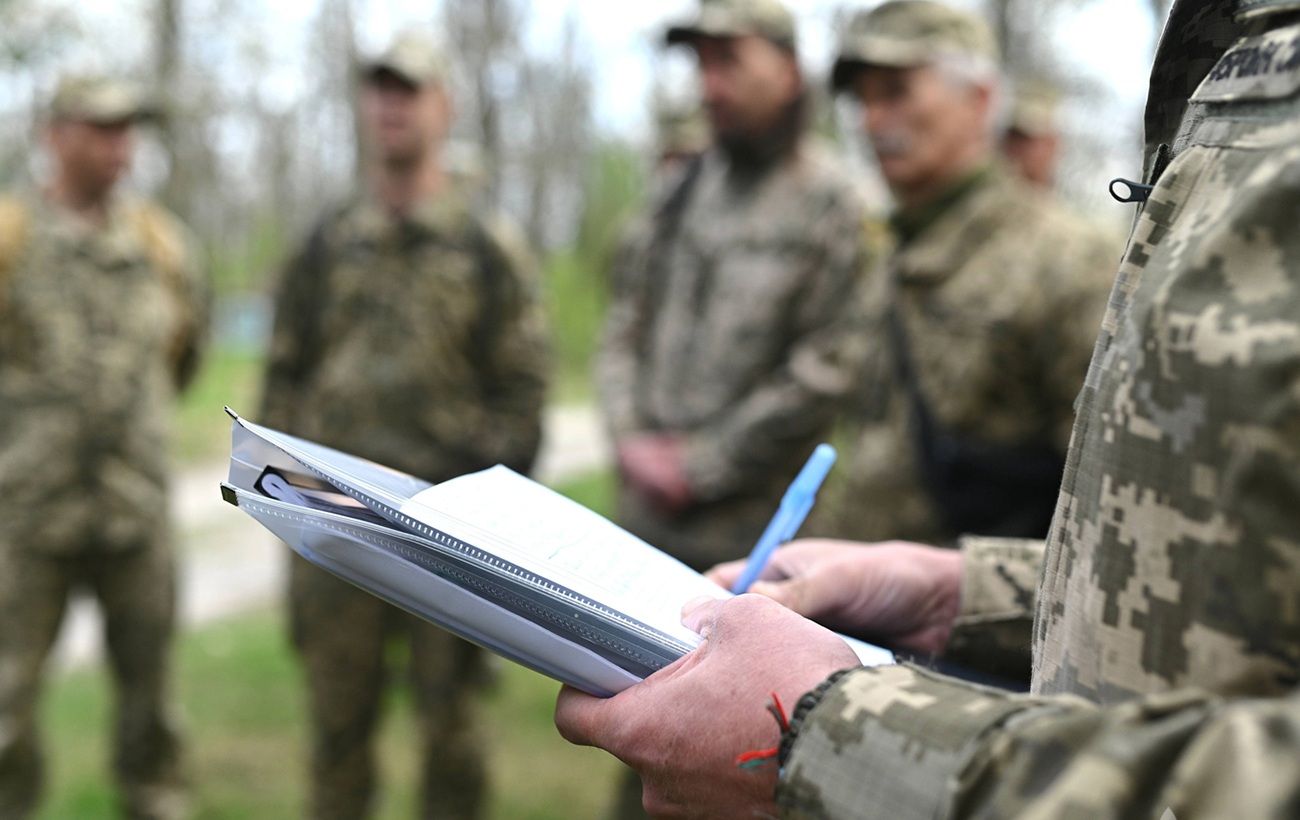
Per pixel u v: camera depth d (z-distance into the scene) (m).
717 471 2.74
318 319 3.17
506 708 4.56
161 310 3.59
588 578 0.84
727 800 0.71
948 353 2.13
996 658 1.10
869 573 1.10
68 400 3.33
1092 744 0.52
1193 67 0.76
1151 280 0.63
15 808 3.29
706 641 0.78
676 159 5.09
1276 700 0.52
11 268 3.30
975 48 2.20
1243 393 0.55
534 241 28.80
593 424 15.41
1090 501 0.65
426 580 0.80
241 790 3.77
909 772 0.59
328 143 30.94
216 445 11.82
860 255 2.73
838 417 2.75
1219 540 0.56
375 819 3.50
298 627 3.14
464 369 3.16
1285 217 0.57
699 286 2.88
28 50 9.71
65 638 5.72
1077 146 11.09
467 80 22.89
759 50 2.74
